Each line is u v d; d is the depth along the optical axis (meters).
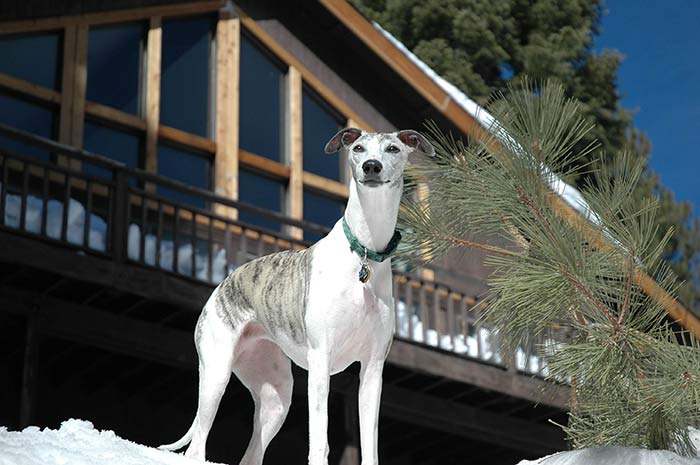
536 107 5.30
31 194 12.56
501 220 5.32
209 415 6.00
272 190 14.78
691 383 4.60
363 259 5.48
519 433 14.27
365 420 5.54
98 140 13.68
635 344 4.84
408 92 15.19
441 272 14.07
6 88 13.06
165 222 13.38
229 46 14.83
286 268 5.82
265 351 6.23
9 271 11.28
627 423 5.09
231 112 14.56
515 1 27.17
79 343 11.80
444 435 14.36
